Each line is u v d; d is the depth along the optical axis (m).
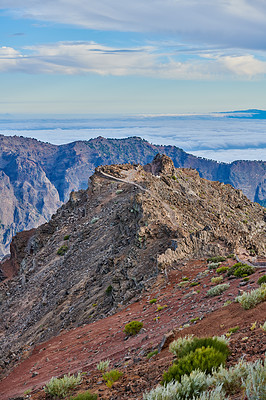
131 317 35.59
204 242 51.47
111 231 75.31
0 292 96.00
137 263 49.97
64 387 17.80
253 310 18.58
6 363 46.41
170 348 15.29
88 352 30.05
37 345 46.53
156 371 14.55
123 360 21.22
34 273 90.75
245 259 43.78
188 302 31.45
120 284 47.28
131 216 68.25
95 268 62.41
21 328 64.12
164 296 37.88
